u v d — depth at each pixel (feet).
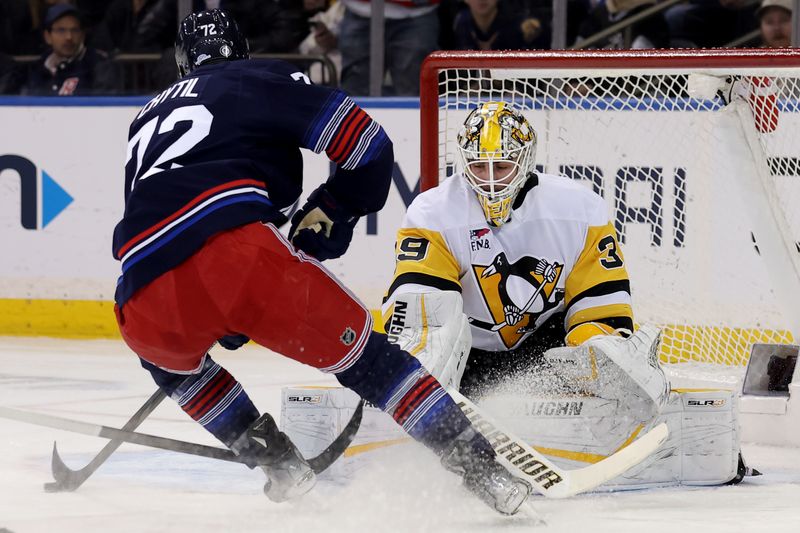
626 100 53.16
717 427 30.35
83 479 28.78
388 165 24.27
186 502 27.40
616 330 30.60
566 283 31.50
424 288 30.37
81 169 72.64
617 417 28.81
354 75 75.00
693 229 54.19
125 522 24.72
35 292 73.36
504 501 23.31
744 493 29.14
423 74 37.09
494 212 30.30
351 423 27.14
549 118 52.26
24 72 78.89
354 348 23.13
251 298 22.38
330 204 24.79
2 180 73.46
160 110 24.13
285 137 23.70
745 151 38.75
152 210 22.86
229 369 58.80
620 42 71.72
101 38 77.61
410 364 23.73
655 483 29.89
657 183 53.72
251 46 75.56
